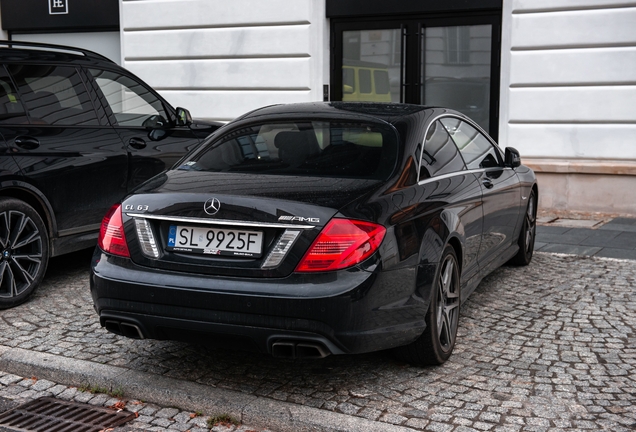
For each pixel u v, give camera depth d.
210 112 11.52
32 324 4.97
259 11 10.97
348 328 3.42
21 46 5.94
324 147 4.13
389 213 3.65
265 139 4.27
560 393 3.81
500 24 9.91
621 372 4.10
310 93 10.88
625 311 5.23
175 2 11.48
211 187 3.76
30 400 3.91
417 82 10.48
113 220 3.84
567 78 9.39
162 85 11.75
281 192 3.62
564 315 5.14
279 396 3.79
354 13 10.56
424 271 3.84
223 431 3.53
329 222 3.45
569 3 9.25
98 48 12.81
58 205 5.68
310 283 3.40
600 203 9.38
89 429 3.56
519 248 6.41
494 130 10.12
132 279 3.65
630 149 9.19
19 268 5.38
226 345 3.59
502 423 3.46
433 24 10.30
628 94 9.12
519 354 4.39
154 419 3.67
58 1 12.79
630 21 9.01
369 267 3.46
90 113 6.11
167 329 3.63
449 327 4.27
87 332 4.81
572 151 9.47
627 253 7.12
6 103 5.49
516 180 5.91
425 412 3.58
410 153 4.13
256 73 11.13
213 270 3.54
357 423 3.43
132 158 6.26
